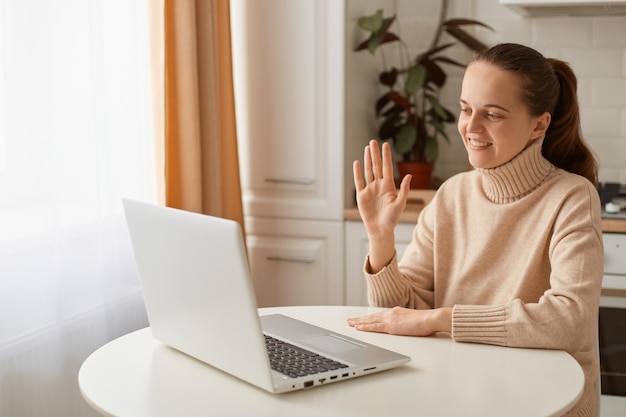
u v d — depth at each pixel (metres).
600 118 3.38
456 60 3.54
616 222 2.84
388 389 1.45
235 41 3.28
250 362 1.42
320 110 3.19
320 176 3.22
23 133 2.27
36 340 2.35
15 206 2.27
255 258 3.36
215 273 1.41
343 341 1.66
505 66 1.75
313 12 3.15
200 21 2.92
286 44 3.21
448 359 1.60
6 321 2.25
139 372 1.55
